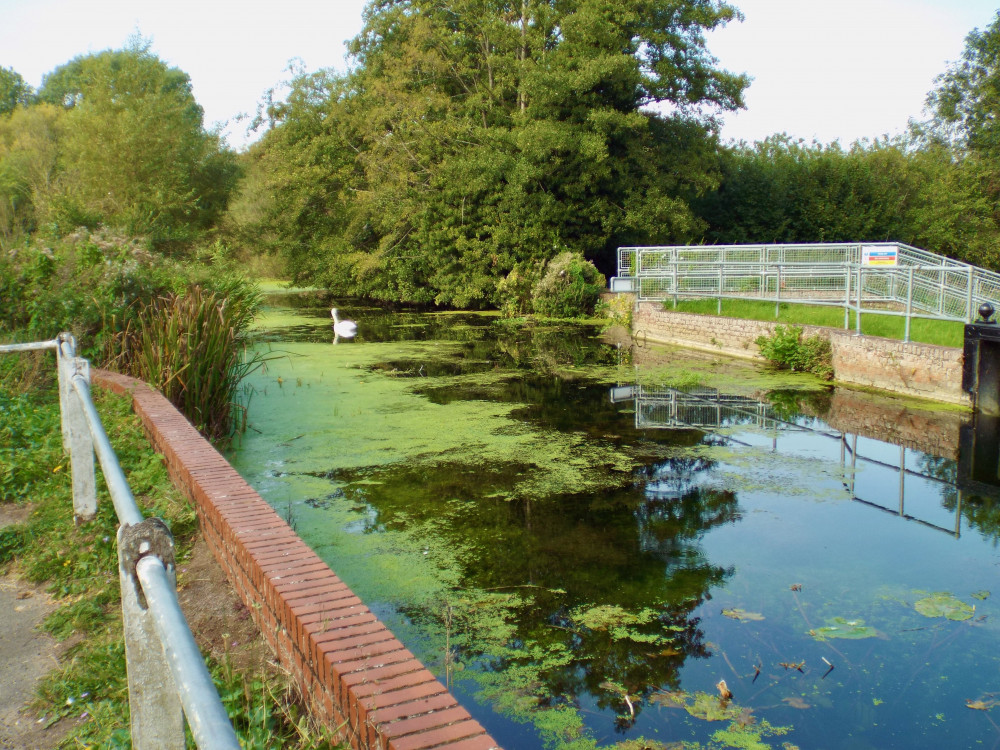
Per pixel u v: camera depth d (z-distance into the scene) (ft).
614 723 11.37
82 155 79.71
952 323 39.32
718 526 19.17
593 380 39.50
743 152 119.55
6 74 157.28
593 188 77.05
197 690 3.86
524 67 79.61
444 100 85.35
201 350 26.11
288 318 76.95
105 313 27.66
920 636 13.87
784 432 28.32
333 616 9.23
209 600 11.91
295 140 97.66
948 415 30.40
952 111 116.47
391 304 96.37
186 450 16.38
